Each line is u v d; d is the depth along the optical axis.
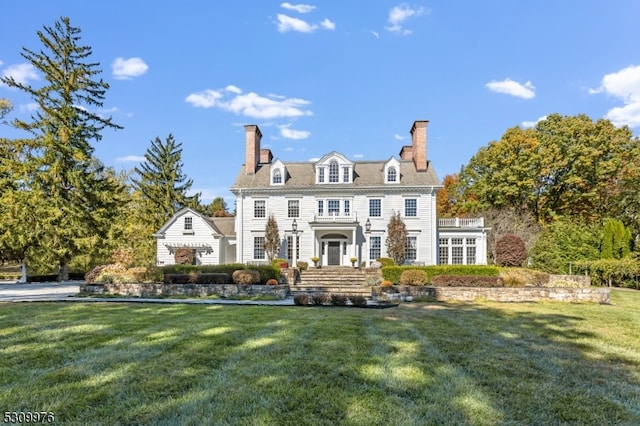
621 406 4.06
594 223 28.00
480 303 13.53
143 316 9.43
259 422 3.52
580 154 33.59
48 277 27.72
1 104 26.00
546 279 17.72
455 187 44.84
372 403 3.98
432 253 26.91
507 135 36.28
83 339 6.70
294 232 27.09
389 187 27.48
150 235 34.62
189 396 4.12
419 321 9.16
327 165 28.75
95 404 3.90
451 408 3.88
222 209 68.25
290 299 14.79
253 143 30.17
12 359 5.45
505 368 5.29
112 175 40.62
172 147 43.94
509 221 33.22
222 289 16.02
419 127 29.08
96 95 26.97
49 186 25.33
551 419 3.71
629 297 15.45
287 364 5.30
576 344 6.86
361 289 18.64
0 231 23.97
